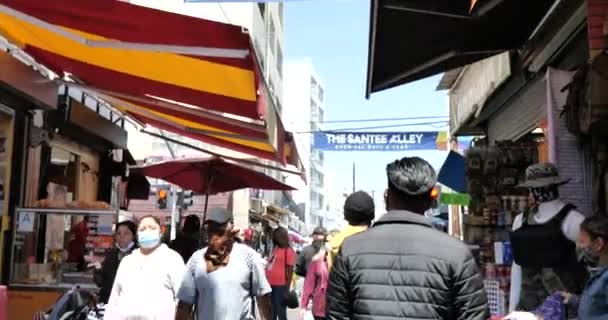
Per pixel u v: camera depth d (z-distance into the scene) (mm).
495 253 7230
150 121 9375
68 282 8492
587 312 3555
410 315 2713
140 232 5613
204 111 7535
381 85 7336
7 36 6691
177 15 4453
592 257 3900
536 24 6262
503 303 6902
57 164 11258
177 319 5402
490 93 9102
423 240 2822
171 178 11977
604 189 5277
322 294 7375
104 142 12781
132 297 5465
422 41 6148
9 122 8914
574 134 5539
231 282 5223
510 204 7895
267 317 5566
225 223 5289
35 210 8672
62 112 10391
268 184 12117
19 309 8227
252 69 4996
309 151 74062
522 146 8328
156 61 5852
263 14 35844
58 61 7078
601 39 4902
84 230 9797
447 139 19609
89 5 4637
